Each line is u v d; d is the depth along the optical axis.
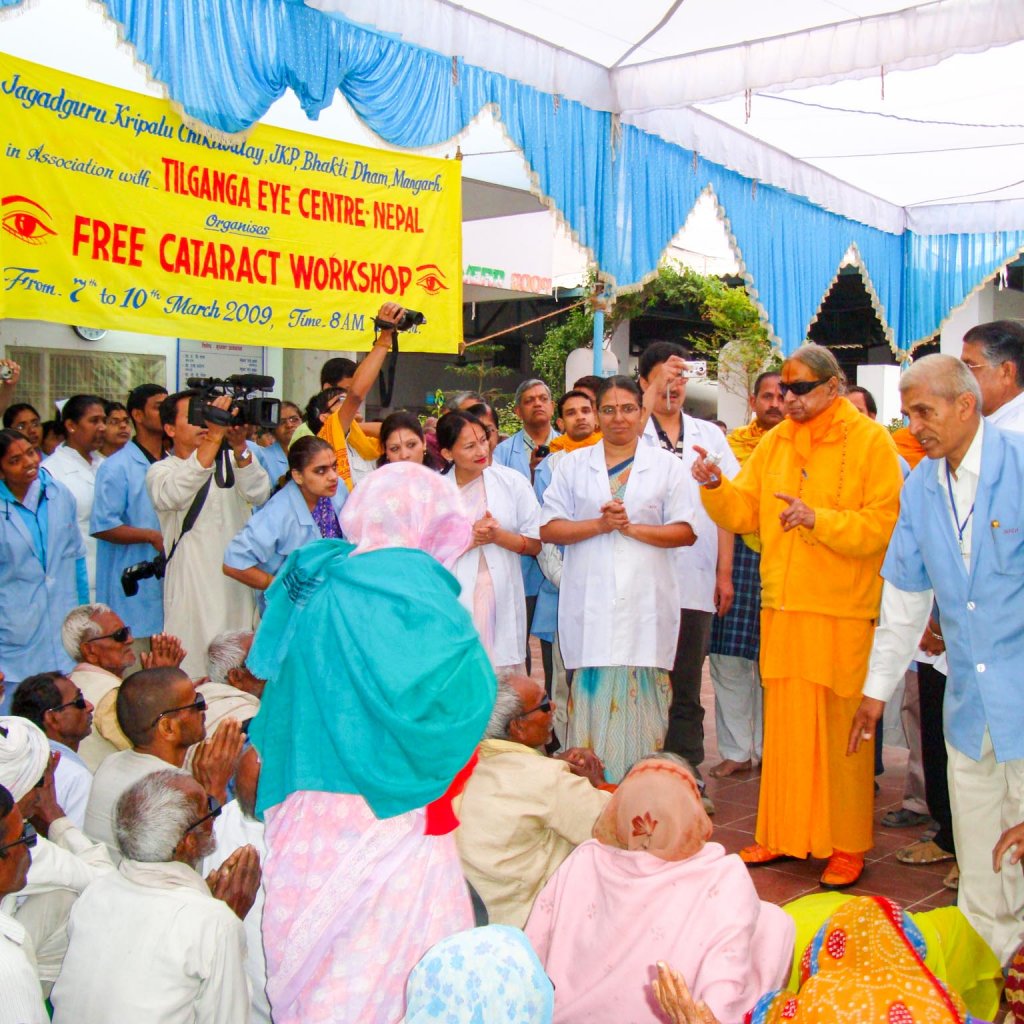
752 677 5.75
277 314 5.50
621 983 2.42
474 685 2.34
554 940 2.59
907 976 1.93
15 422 6.20
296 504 4.73
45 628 4.92
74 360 7.59
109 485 5.06
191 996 2.43
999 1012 3.37
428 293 6.11
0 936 2.26
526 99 6.12
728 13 5.54
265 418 4.84
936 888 4.30
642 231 6.97
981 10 5.27
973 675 3.44
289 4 4.93
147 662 4.23
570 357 9.05
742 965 2.36
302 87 5.03
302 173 5.54
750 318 15.24
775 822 4.39
